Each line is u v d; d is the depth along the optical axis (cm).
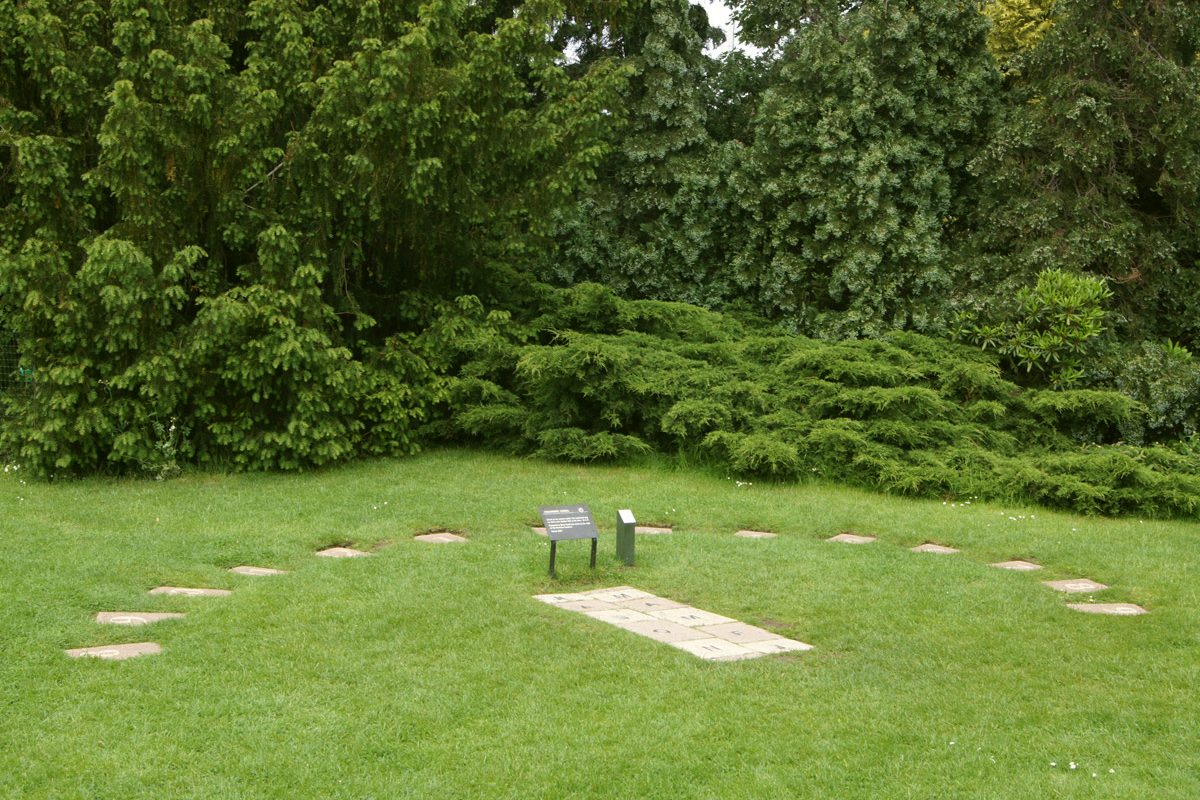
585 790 391
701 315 1325
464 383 1191
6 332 1101
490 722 451
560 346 1185
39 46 952
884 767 413
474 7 1302
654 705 473
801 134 1427
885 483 1053
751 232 1487
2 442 1023
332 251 1139
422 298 1227
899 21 1388
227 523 834
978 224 1449
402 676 502
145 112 941
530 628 582
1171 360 1291
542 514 718
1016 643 578
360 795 384
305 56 1074
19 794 375
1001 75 1461
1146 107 1336
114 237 964
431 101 1045
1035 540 847
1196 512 973
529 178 1230
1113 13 1349
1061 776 405
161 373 967
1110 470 1008
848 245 1403
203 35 974
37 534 771
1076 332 1240
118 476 1024
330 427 1055
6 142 945
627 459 1169
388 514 885
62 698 461
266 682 488
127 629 559
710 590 686
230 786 387
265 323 998
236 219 1062
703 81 1616
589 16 1423
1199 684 512
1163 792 392
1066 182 1382
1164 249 1343
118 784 384
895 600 664
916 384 1225
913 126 1430
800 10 1612
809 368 1213
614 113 1252
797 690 497
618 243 1530
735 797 387
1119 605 671
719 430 1105
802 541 835
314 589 652
